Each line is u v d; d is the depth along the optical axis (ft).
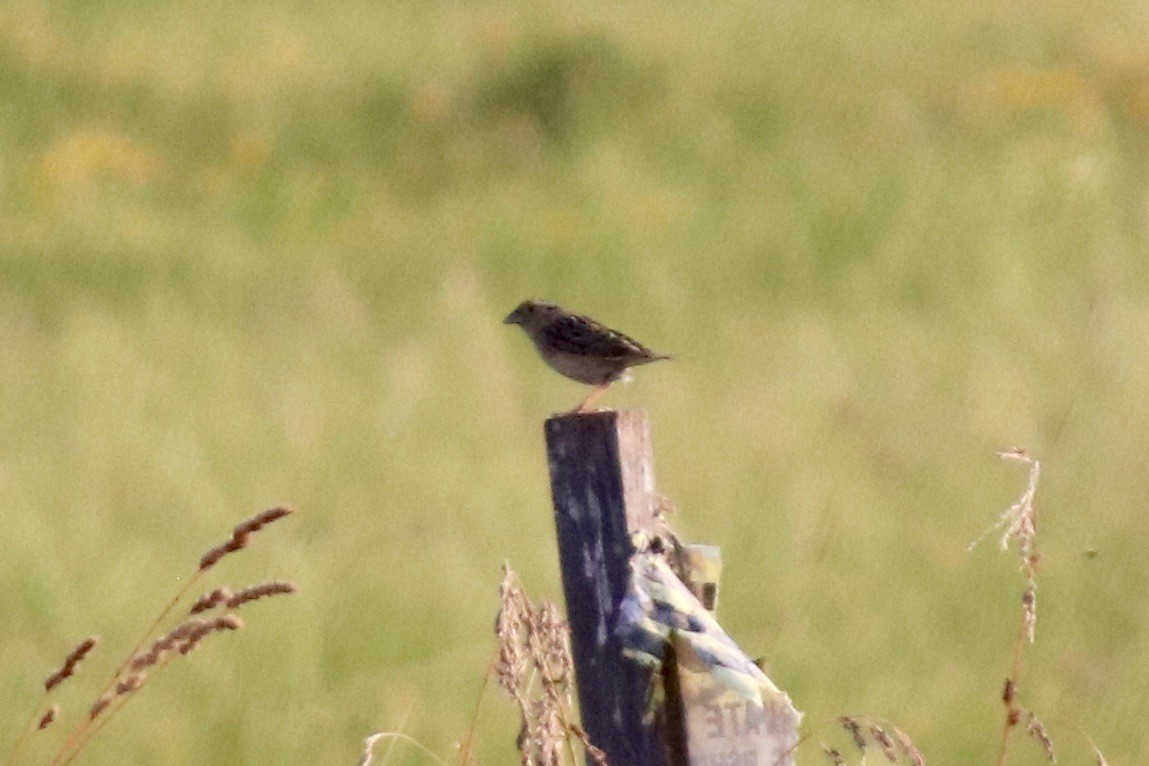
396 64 99.71
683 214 69.51
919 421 43.16
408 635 32.27
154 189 81.35
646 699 16.15
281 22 111.86
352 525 38.68
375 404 47.50
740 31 101.91
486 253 64.80
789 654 30.76
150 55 102.27
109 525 38.81
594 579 16.39
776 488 39.63
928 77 91.81
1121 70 91.25
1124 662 30.32
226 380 49.83
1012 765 27.02
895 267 59.36
